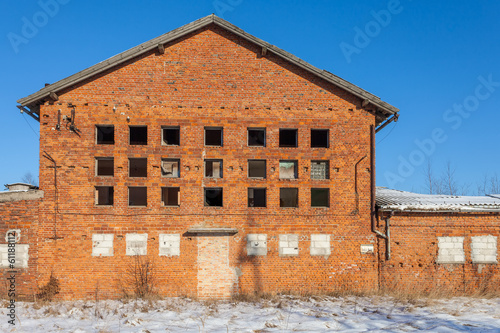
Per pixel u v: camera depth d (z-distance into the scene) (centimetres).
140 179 1667
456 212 1711
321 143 1772
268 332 1101
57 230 1609
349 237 1689
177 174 1711
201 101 1719
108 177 1658
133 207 1653
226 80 1736
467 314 1305
